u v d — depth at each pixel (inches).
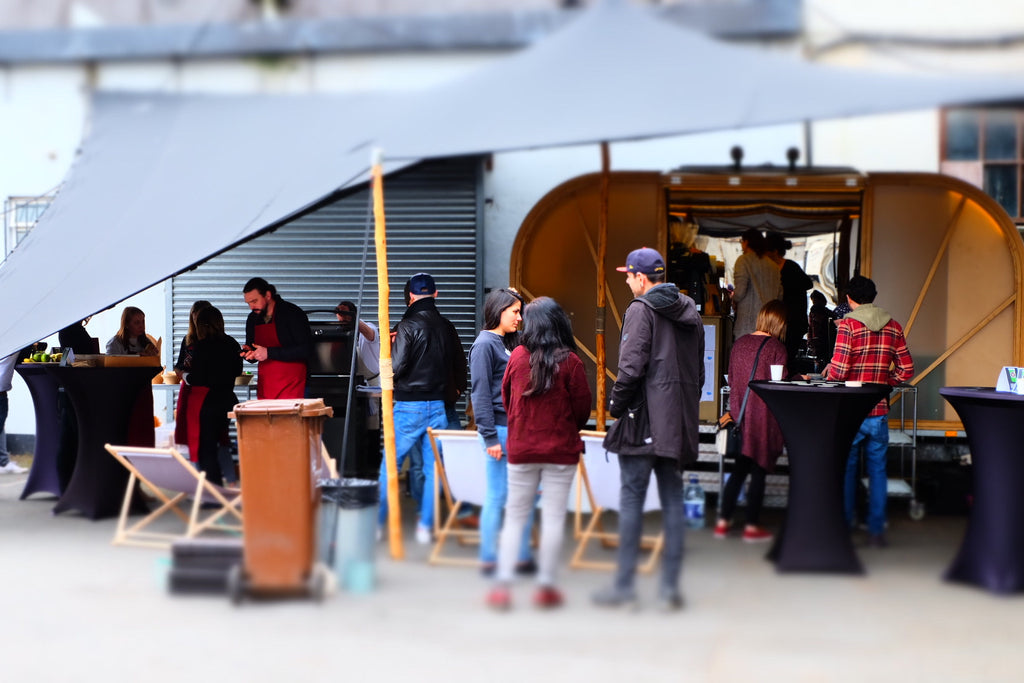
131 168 409.1
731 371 372.2
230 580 296.0
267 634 273.4
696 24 336.8
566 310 477.1
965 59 325.1
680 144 518.0
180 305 549.0
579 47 330.3
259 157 375.6
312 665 251.8
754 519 365.4
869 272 461.1
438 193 532.1
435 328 363.3
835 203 513.3
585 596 300.7
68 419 443.5
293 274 543.2
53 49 520.7
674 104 287.1
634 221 473.1
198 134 412.5
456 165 530.3
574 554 342.6
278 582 297.3
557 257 478.3
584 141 273.9
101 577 324.5
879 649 262.2
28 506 438.0
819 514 325.7
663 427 279.6
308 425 302.0
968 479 447.5
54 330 336.5
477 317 533.3
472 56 394.6
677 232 528.1
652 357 281.4
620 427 284.7
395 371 358.6
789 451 329.7
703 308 491.8
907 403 460.1
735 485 371.2
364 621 283.0
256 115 409.1
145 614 289.0
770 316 369.4
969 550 314.5
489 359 319.0
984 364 455.8
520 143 280.5
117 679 244.1
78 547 362.9
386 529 363.9
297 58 418.9
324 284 541.6
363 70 409.1
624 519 290.8
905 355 361.1
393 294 536.1
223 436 441.1
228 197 357.4
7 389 515.2
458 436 335.0
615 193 473.1
